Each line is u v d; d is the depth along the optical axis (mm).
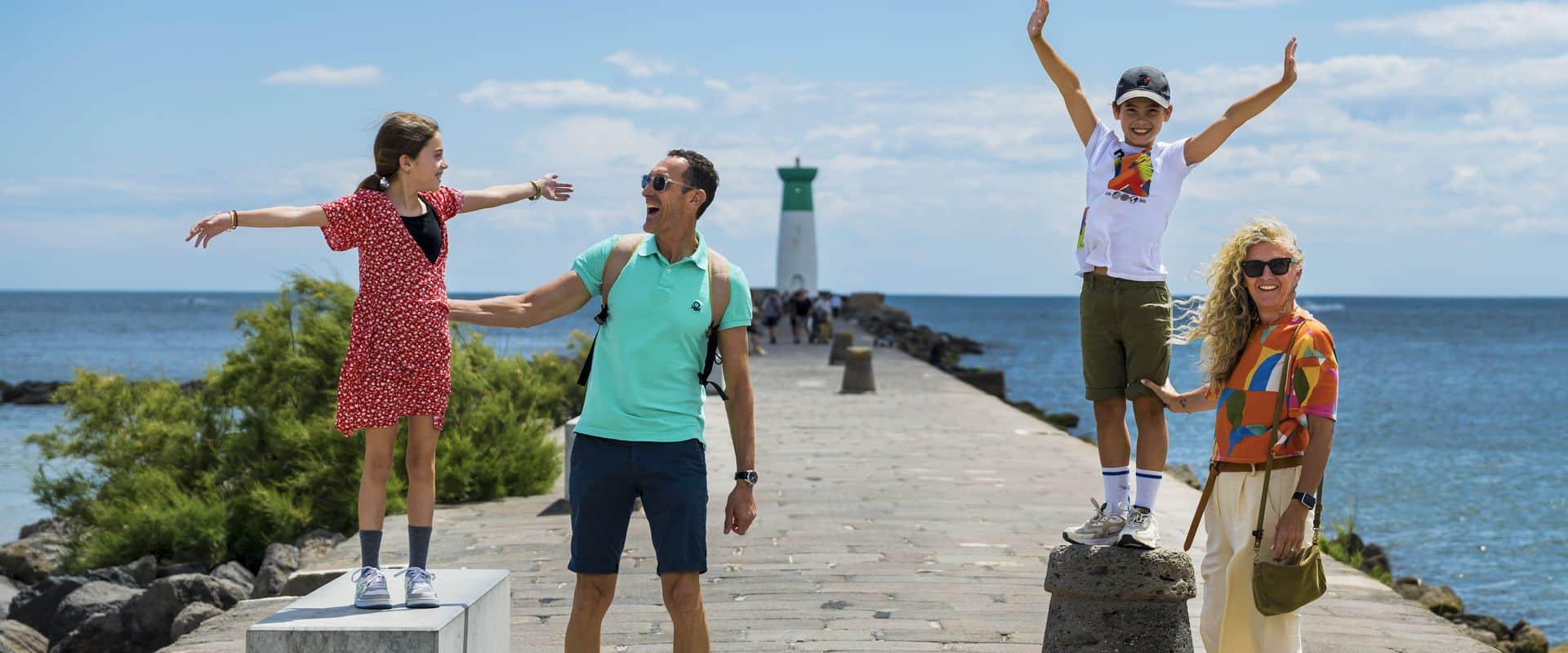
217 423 12414
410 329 4391
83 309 180375
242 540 11469
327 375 12188
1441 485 21578
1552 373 60812
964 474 12250
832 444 14766
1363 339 107562
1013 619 6500
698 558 4410
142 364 54656
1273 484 4359
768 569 7738
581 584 4488
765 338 43781
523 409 13023
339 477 11555
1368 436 30391
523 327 4527
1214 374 4523
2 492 17469
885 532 9016
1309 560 4242
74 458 12773
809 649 5902
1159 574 4500
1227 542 4473
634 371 4379
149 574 10414
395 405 4398
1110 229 4945
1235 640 4457
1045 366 60094
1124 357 4988
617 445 4387
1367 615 6758
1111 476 4914
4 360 58719
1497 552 15406
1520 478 22453
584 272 4504
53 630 9180
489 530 9484
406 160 4379
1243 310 4461
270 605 7180
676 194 4359
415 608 4371
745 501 4516
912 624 6371
